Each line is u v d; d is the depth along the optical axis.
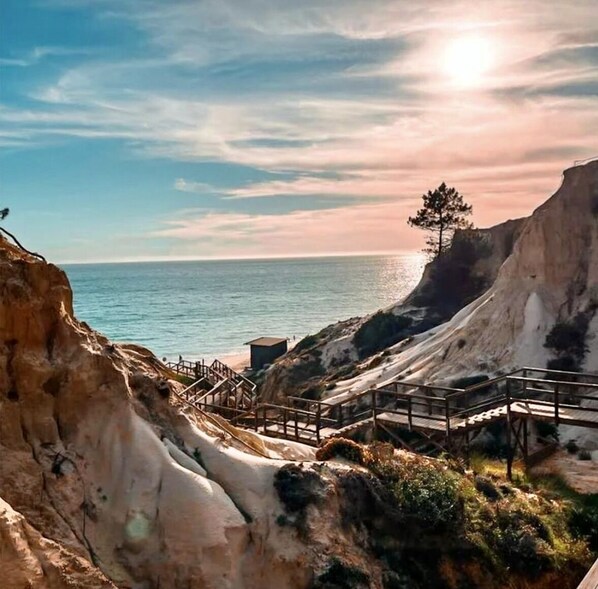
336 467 12.54
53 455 10.30
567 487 17.80
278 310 139.38
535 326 31.05
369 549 11.66
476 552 12.33
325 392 37.22
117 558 10.11
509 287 33.97
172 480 10.72
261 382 52.91
